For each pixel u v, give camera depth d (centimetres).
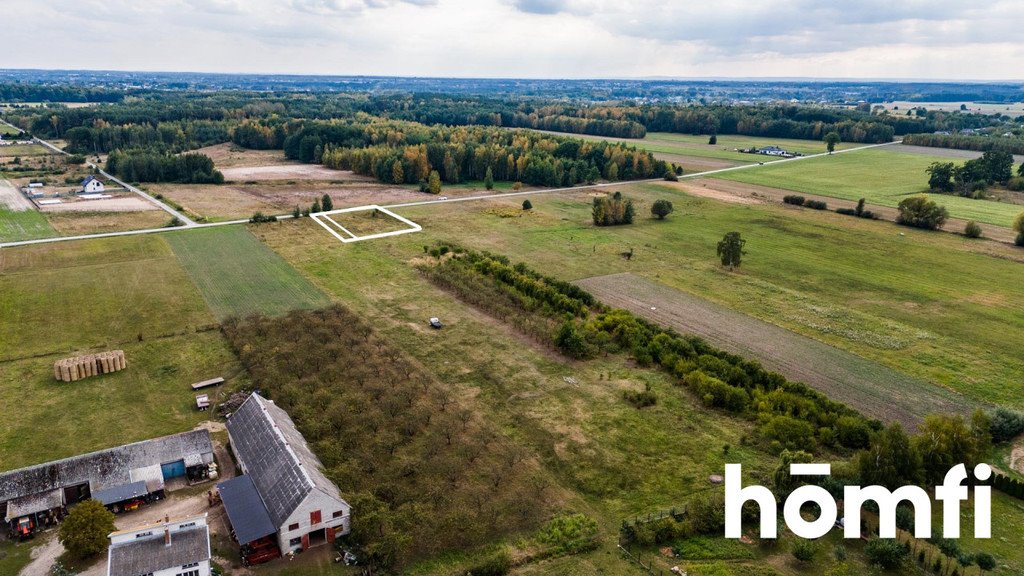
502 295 9650
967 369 7688
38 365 7300
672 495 5447
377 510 5056
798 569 4669
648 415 6644
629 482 5600
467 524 5003
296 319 8650
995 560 4684
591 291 10075
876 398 6988
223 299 9412
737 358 7612
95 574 4462
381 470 5625
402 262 11356
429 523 5000
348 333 8319
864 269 11394
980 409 6350
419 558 4688
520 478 5612
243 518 4753
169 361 7506
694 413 6706
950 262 11869
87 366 7062
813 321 9056
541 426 6400
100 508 4700
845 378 7431
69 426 6150
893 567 4659
